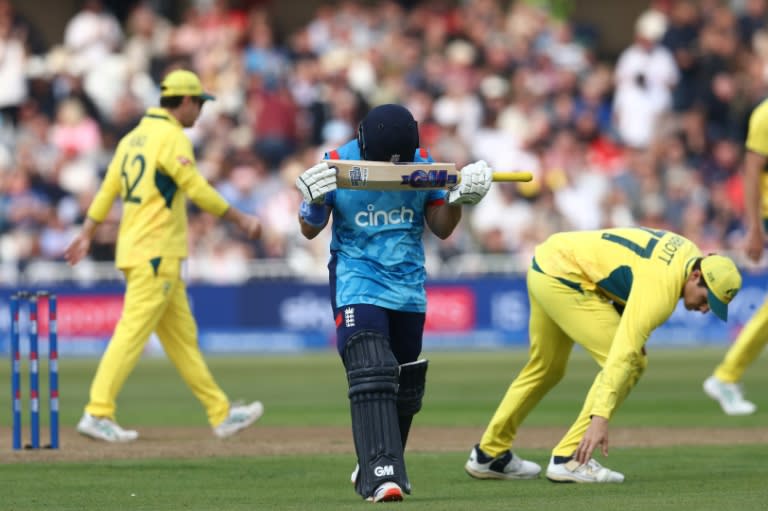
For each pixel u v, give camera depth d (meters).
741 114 79.06
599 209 74.12
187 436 33.91
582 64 81.69
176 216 32.81
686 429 35.09
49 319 30.66
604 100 79.94
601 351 24.70
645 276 23.81
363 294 21.83
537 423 37.06
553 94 79.06
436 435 33.91
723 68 79.69
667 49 79.81
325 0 88.75
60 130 76.50
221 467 27.38
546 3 87.31
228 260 71.88
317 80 79.38
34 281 71.19
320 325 71.94
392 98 78.75
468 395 46.56
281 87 78.62
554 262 25.02
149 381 54.97
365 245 22.03
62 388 50.81
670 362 60.81
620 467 27.19
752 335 38.75
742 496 22.33
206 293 71.69
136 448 30.95
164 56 80.44
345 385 51.75
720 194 74.81
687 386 49.41
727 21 81.25
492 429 25.75
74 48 80.19
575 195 74.62
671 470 26.62
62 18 88.00
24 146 75.75
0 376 57.62
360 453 21.48
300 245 72.50
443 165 21.59
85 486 24.62
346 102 78.06
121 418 39.69
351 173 21.34
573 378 53.91
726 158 76.88
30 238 71.81
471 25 82.38
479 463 25.81
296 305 71.88
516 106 78.00
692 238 72.94
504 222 73.06
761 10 82.94
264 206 73.38
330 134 77.56
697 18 81.38
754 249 38.66
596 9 88.81
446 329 71.19
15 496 23.33
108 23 81.19
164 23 83.25
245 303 71.81
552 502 21.75
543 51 81.19
